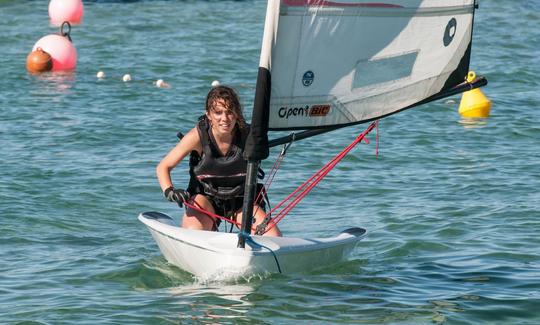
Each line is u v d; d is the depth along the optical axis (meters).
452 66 28.77
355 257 32.06
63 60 80.75
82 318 25.84
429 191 42.88
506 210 38.69
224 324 25.28
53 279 29.73
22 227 36.38
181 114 63.28
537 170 47.06
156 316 25.92
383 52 27.11
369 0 26.22
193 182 30.16
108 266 31.09
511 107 65.06
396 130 57.50
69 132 56.81
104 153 51.56
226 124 28.59
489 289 28.55
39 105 65.88
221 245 28.14
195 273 29.39
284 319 25.62
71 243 34.41
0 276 30.12
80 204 40.47
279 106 25.61
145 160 49.94
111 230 36.50
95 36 98.62
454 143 54.22
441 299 27.53
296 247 28.64
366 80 27.03
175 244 29.23
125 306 26.86
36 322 25.56
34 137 55.34
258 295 27.41
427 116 61.78
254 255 27.88
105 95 70.00
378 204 40.53
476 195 41.81
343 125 26.98
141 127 58.91
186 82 75.75
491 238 34.53
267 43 24.80
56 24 106.31
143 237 35.38
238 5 121.31
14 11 115.31
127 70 80.75
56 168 47.31
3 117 61.47
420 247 33.50
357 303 27.05
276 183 44.72
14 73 79.12
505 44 93.56
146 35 99.25
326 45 25.84
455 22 28.42
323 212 39.31
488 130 57.72
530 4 118.44
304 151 51.75
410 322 25.56
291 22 24.97
